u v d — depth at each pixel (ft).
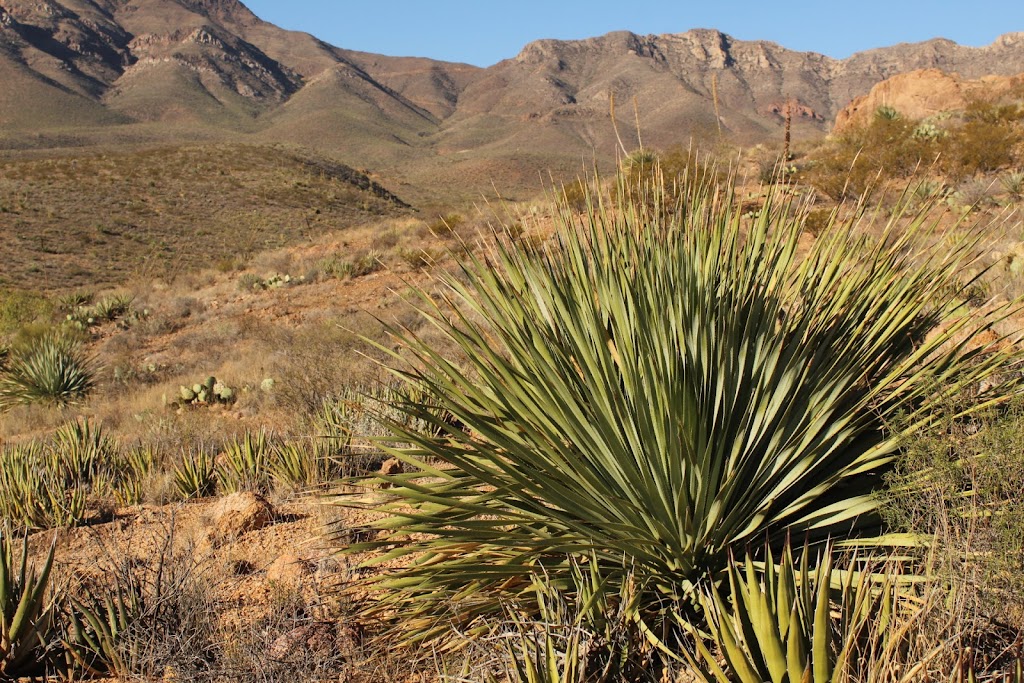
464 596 10.59
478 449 11.21
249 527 16.66
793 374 11.64
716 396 11.30
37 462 23.86
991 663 8.17
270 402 35.60
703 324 11.51
